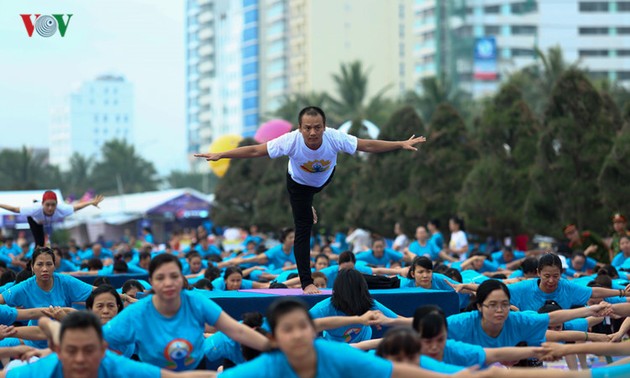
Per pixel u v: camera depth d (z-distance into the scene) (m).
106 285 9.05
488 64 96.88
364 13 112.88
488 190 27.86
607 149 25.20
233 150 9.37
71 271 16.64
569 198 25.30
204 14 147.38
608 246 20.52
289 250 17.48
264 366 6.08
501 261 19.95
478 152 31.00
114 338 7.43
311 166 9.41
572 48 108.69
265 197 40.12
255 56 125.69
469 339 8.59
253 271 16.08
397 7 112.94
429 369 6.61
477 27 105.06
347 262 13.07
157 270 7.29
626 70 110.38
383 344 6.48
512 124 28.08
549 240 33.44
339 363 6.06
